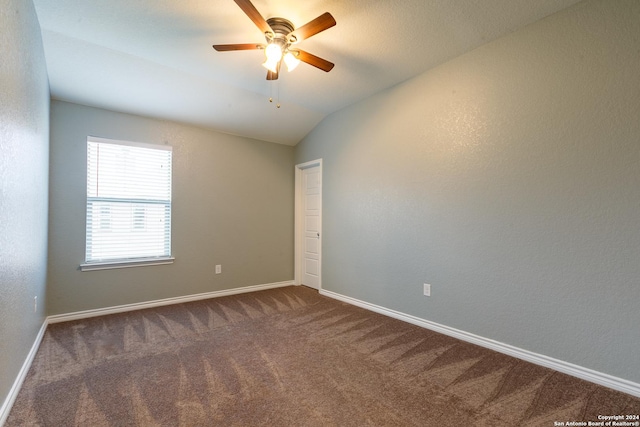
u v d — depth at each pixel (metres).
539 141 2.21
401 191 3.19
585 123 2.01
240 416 1.62
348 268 3.83
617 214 1.89
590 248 1.99
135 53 2.70
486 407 1.72
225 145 4.23
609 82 1.92
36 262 2.33
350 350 2.44
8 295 1.58
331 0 2.02
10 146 1.56
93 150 3.30
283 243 4.79
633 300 1.83
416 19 2.21
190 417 1.61
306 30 2.04
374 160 3.50
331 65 2.44
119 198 3.45
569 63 2.07
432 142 2.91
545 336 2.18
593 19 1.98
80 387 1.89
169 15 2.19
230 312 3.42
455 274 2.72
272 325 3.01
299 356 2.33
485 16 2.17
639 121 1.82
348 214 3.85
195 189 3.95
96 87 3.03
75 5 2.09
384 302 3.36
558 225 2.12
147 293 3.58
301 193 4.86
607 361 1.92
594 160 1.97
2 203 1.44
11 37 1.56
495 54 2.46
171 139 3.79
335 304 3.76
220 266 4.14
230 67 2.94
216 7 2.10
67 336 2.69
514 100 2.35
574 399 1.79
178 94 3.33
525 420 1.61
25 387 1.88
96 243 3.30
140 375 2.04
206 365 2.18
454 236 2.73
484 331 2.52
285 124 4.27
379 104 3.45
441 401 1.77
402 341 2.63
